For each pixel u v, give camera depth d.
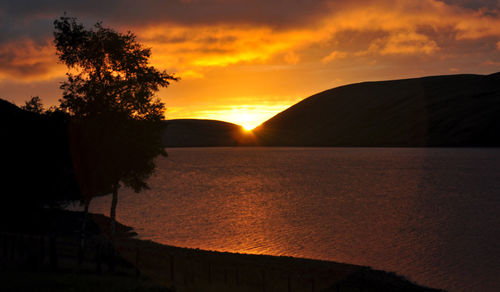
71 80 27.92
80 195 29.59
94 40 28.70
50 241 19.42
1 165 27.91
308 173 136.75
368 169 147.38
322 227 50.28
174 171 151.00
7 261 20.16
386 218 56.78
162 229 48.97
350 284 26.09
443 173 128.50
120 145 28.23
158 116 30.38
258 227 50.28
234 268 28.19
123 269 22.62
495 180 108.25
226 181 113.69
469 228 49.59
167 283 19.97
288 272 27.73
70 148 27.47
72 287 15.29
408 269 32.44
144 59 30.05
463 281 29.34
